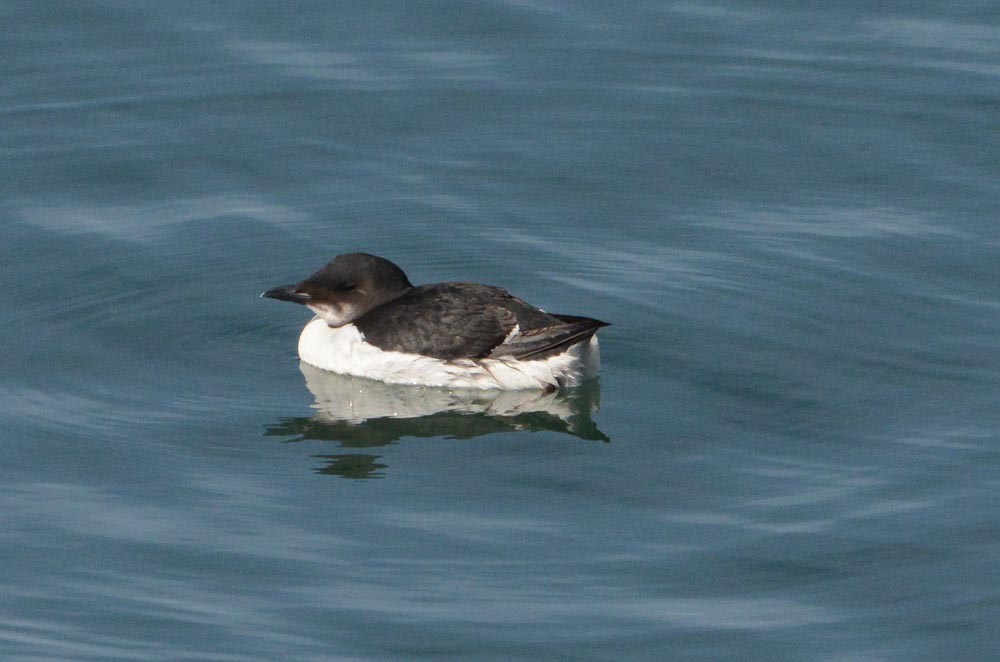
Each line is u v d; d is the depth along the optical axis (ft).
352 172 61.46
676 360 49.42
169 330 51.62
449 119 64.69
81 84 66.13
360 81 66.74
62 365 49.24
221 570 39.24
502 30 70.38
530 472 43.91
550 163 62.13
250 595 38.24
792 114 65.21
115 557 39.70
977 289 53.31
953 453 43.98
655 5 72.33
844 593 38.27
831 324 51.34
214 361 50.08
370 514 41.78
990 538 40.14
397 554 39.96
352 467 44.21
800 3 72.38
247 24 70.38
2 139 62.64
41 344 50.34
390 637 36.65
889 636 36.70
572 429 46.11
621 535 40.73
